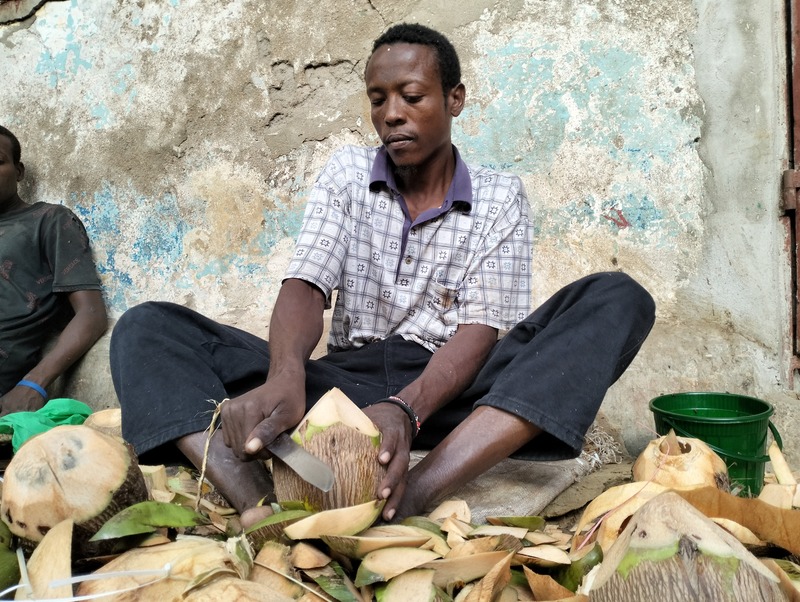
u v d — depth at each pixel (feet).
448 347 6.38
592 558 4.30
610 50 9.41
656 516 3.51
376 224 7.10
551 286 9.78
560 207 9.71
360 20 10.81
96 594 3.64
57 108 13.14
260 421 4.58
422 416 5.40
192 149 12.01
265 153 11.51
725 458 6.86
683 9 9.09
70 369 11.96
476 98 10.07
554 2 9.64
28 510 4.14
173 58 12.10
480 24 10.03
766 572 3.36
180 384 5.77
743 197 8.90
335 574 4.05
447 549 4.45
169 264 12.25
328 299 6.85
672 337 9.09
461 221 7.02
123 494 4.31
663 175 9.24
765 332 8.80
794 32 8.57
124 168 12.54
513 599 4.11
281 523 4.13
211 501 5.93
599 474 7.81
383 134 6.64
